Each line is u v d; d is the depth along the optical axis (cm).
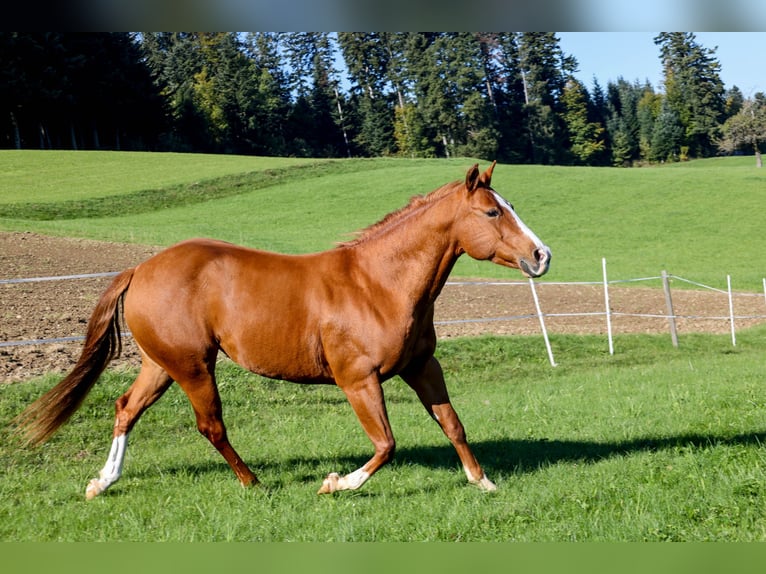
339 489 581
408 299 589
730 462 645
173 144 8906
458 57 8981
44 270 1889
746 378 1173
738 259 3388
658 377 1234
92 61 7425
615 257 3422
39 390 948
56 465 736
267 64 11500
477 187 597
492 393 1150
